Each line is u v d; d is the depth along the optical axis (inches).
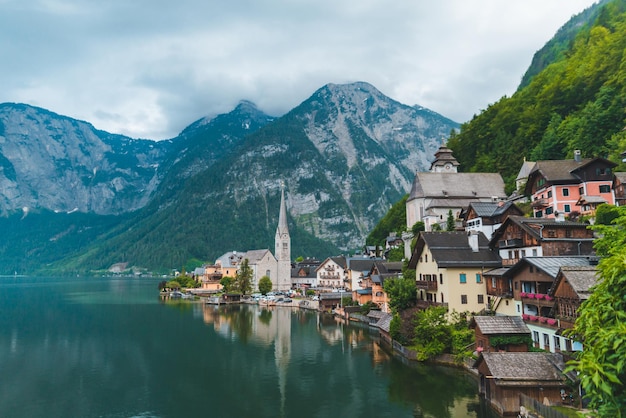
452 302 2955.2
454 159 7076.8
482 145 7293.3
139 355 3321.9
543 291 2331.4
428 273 3309.5
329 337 3912.4
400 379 2511.1
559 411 1614.2
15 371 2910.9
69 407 2272.4
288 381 2632.9
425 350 2783.0
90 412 2204.7
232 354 3324.3
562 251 2556.6
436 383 2385.6
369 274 5236.2
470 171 7012.8
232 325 4662.9
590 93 5782.5
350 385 2506.2
